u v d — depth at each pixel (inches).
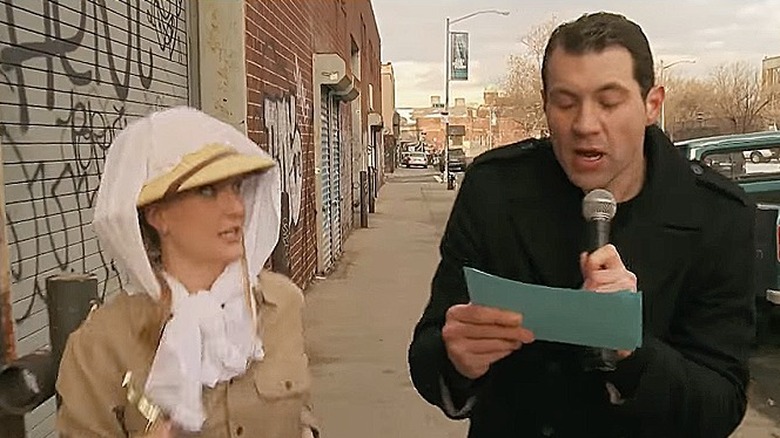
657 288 86.3
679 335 89.0
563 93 82.6
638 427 86.3
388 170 2480.3
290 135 402.6
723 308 88.0
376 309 416.5
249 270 86.9
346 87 546.6
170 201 81.4
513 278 90.6
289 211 385.7
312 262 506.0
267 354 87.5
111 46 176.2
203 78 253.4
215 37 252.4
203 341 81.7
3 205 111.7
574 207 88.7
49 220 141.9
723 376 86.0
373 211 1034.1
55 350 105.7
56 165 145.6
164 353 79.7
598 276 76.3
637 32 83.2
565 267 88.2
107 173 81.4
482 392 88.7
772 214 322.0
